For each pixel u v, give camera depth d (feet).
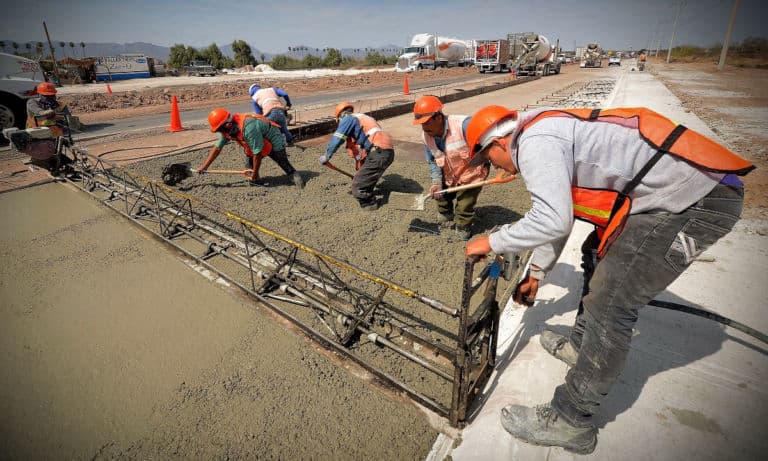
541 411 6.30
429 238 14.10
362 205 16.39
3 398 7.95
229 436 7.10
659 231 4.87
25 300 10.95
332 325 9.29
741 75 79.87
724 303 9.24
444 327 9.72
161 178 19.79
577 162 5.15
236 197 17.58
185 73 126.52
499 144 5.69
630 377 7.40
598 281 5.41
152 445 6.99
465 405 6.76
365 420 7.32
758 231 12.79
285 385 8.13
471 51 143.43
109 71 94.53
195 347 9.20
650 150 4.81
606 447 6.21
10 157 24.64
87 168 18.83
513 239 5.06
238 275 11.92
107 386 8.19
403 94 56.13
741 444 6.15
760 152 21.62
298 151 25.34
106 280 11.82
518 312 9.64
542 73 94.38
